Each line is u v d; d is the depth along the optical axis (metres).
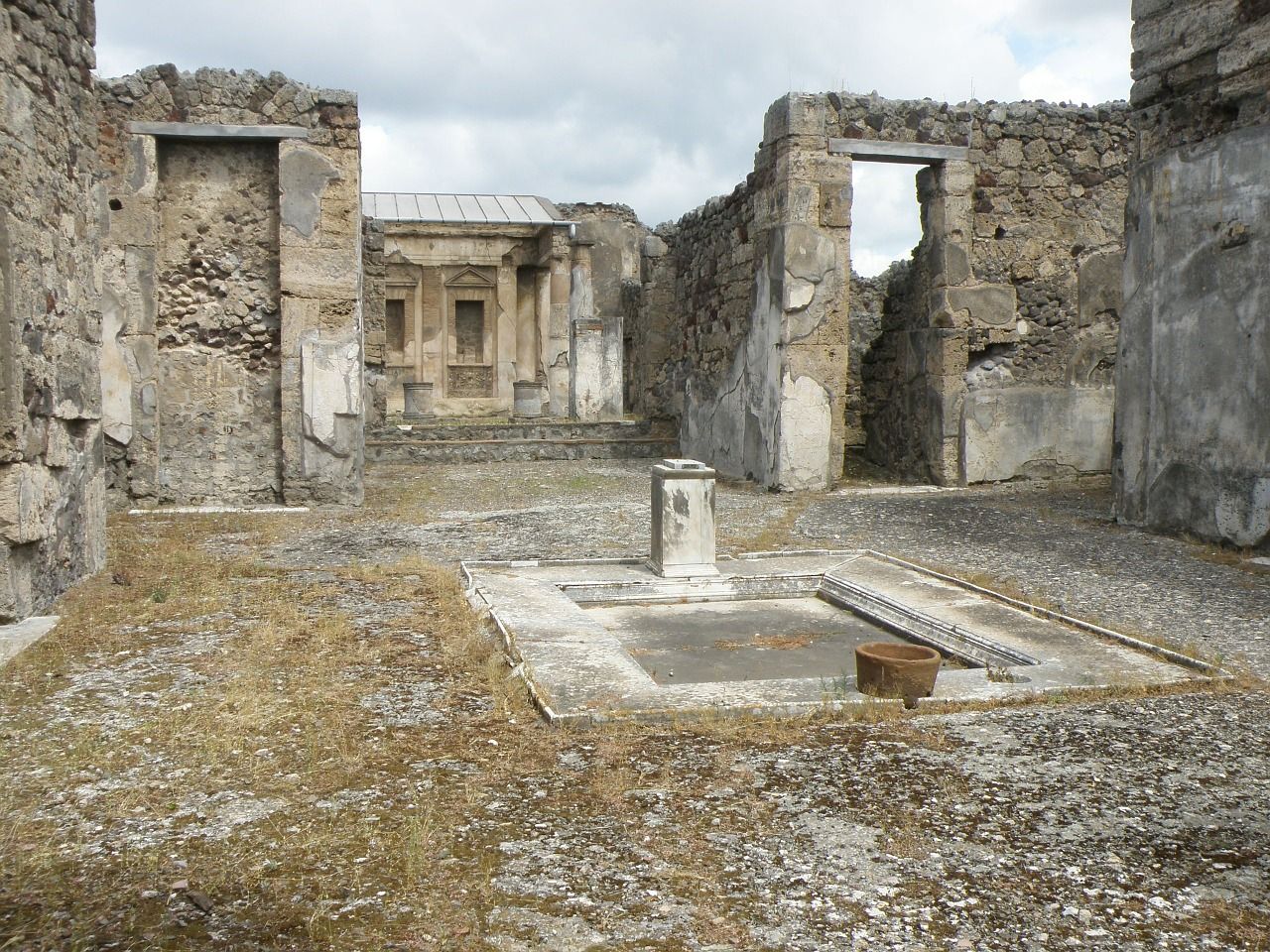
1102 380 13.55
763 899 2.90
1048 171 13.21
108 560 7.80
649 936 2.71
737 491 13.14
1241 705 4.67
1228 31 8.64
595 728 4.31
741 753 4.03
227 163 11.62
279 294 11.71
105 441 11.31
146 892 2.89
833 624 6.78
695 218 16.45
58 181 6.66
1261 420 8.33
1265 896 2.95
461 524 10.16
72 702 4.52
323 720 4.34
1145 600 6.77
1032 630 5.97
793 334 12.68
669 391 18.53
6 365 5.79
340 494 11.67
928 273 13.27
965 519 10.40
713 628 6.66
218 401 11.69
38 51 6.36
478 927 2.74
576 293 25.48
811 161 12.55
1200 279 8.92
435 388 28.02
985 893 2.95
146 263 11.30
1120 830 3.37
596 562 7.94
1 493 5.79
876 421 14.76
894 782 3.74
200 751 3.95
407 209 27.47
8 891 2.89
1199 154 8.92
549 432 18.31
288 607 6.34
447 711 4.50
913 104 12.85
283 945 2.64
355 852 3.15
